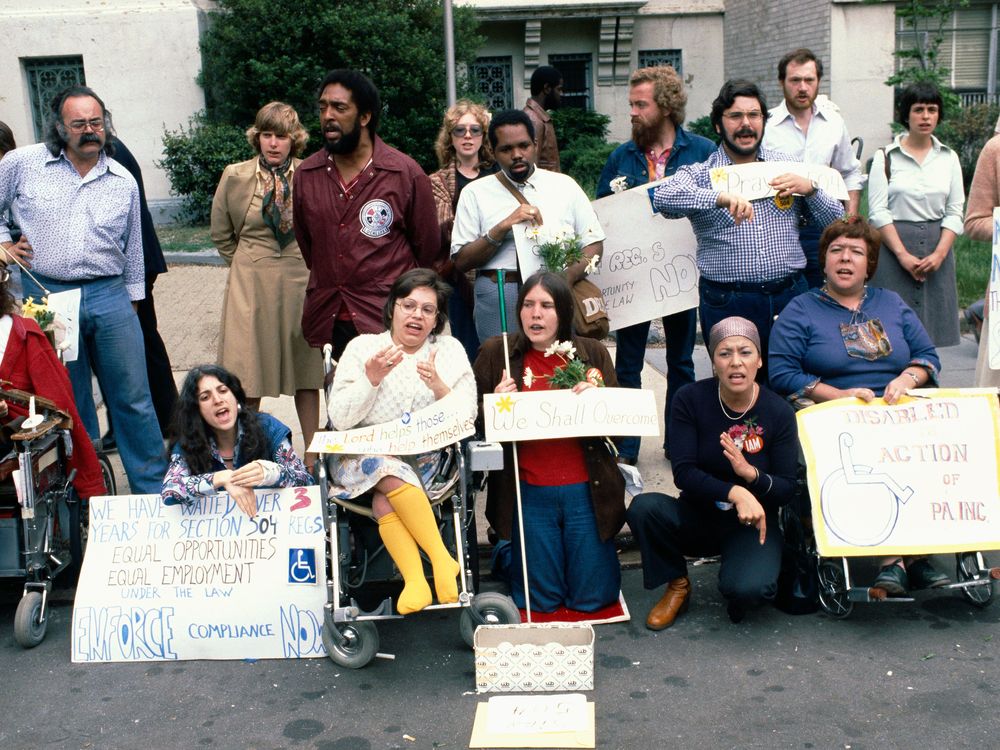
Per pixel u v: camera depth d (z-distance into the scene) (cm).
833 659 423
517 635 408
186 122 1550
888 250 662
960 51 1791
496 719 385
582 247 552
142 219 639
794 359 501
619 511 467
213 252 1277
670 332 621
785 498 446
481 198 554
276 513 453
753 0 1861
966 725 370
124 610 448
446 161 652
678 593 466
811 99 604
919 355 495
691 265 588
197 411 458
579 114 1836
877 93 1734
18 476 444
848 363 494
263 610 442
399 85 1527
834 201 537
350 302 539
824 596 459
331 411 442
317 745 374
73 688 422
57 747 378
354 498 431
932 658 420
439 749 370
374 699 405
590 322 536
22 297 614
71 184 544
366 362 429
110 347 558
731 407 462
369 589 498
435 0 1563
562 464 465
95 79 1534
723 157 565
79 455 497
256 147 618
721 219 542
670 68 599
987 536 448
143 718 397
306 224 545
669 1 1938
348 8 1483
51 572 475
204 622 443
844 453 456
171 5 1520
